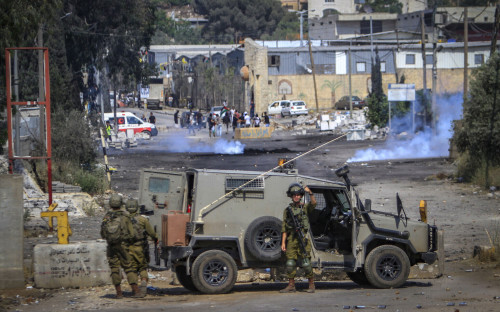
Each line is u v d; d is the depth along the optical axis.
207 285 39.69
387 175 121.06
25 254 53.66
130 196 98.12
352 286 44.72
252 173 40.94
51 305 36.91
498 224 72.38
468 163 108.94
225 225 40.22
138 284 42.31
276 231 40.38
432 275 46.72
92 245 43.03
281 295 39.47
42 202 80.44
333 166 136.50
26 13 70.50
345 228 42.22
